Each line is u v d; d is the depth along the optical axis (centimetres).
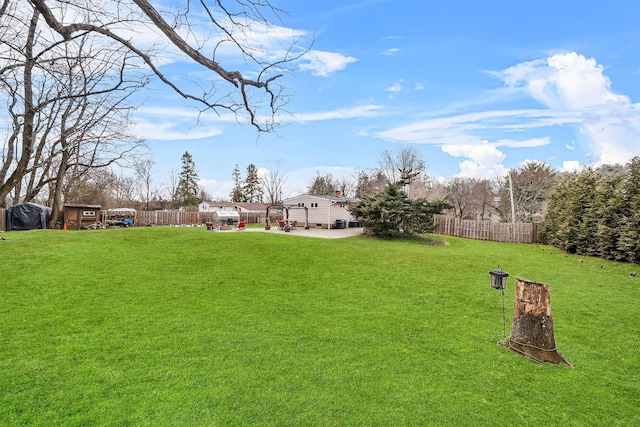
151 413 270
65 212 1908
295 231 2152
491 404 299
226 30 271
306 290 689
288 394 303
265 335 445
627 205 1095
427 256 1162
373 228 1780
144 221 2794
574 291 718
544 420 279
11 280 685
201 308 556
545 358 388
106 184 2927
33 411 269
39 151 963
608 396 319
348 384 324
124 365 349
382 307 584
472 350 414
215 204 4744
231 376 332
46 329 443
